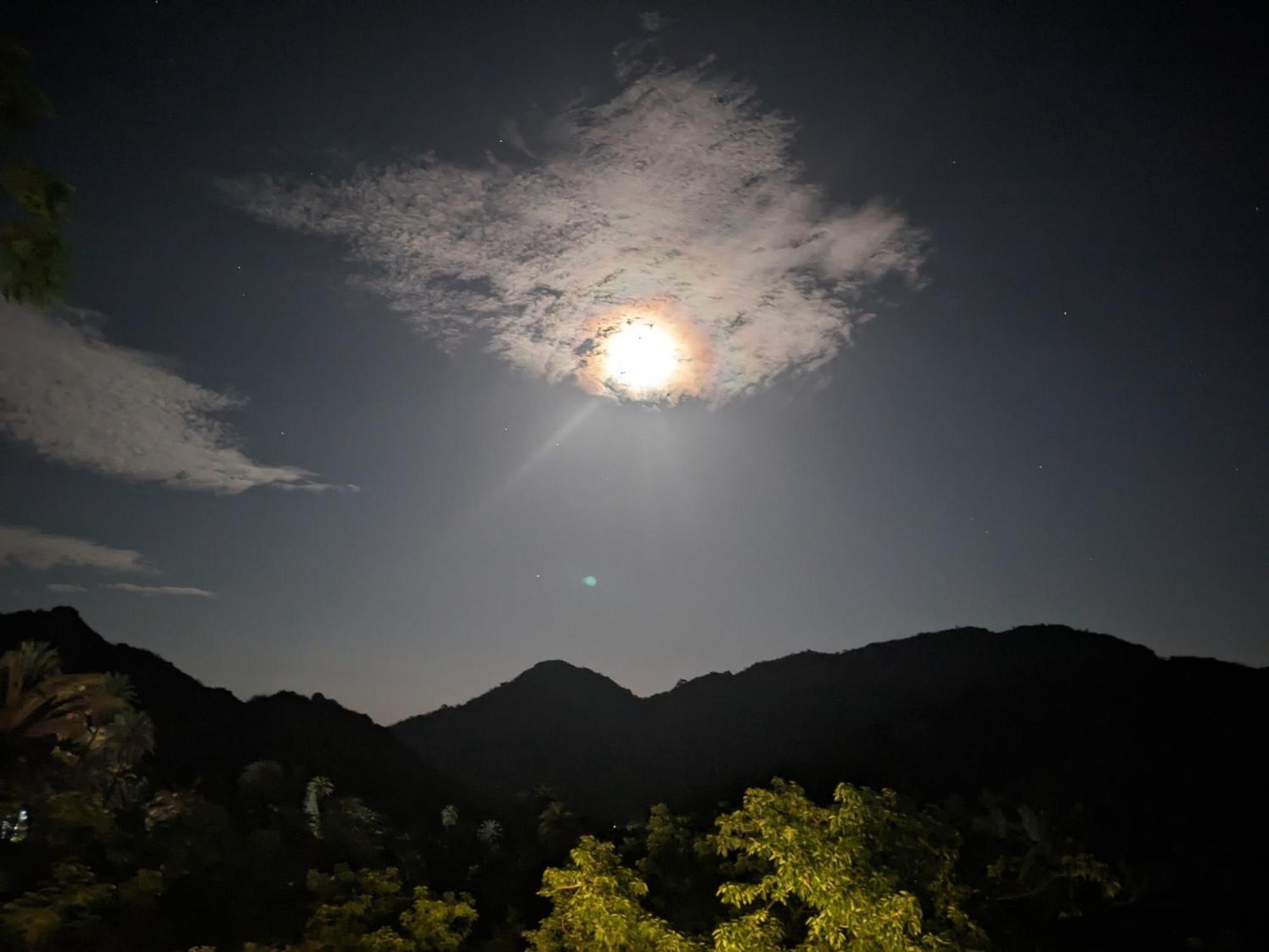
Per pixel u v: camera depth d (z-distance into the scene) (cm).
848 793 1532
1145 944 2566
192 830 4847
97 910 2945
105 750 5272
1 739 4631
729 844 1557
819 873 1302
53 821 3738
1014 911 1961
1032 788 7975
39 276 742
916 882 1528
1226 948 2825
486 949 3209
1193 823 6047
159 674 11275
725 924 1343
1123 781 7631
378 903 3019
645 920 1506
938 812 2550
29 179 713
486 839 7144
